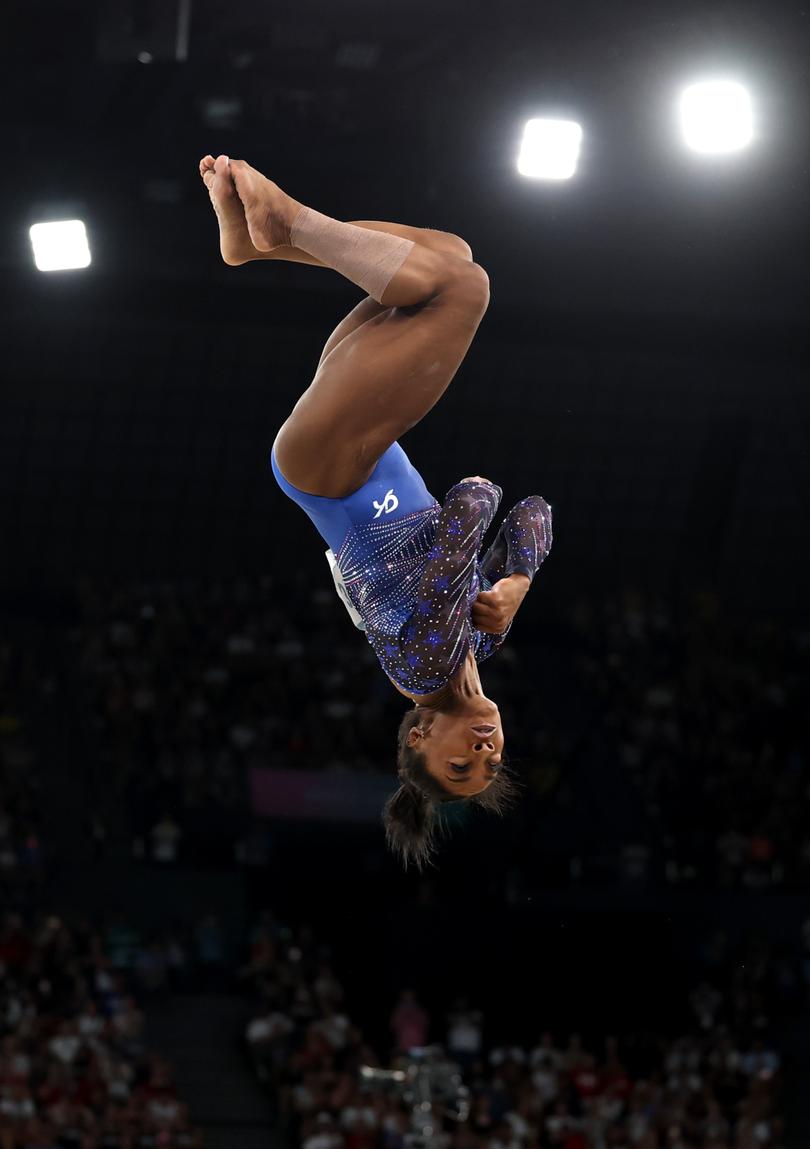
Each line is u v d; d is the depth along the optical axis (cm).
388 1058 2419
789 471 3219
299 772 2672
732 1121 2158
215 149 2445
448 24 2009
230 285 2469
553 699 3147
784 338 2528
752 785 2880
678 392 3155
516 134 2127
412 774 537
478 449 3238
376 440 529
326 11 1972
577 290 2719
